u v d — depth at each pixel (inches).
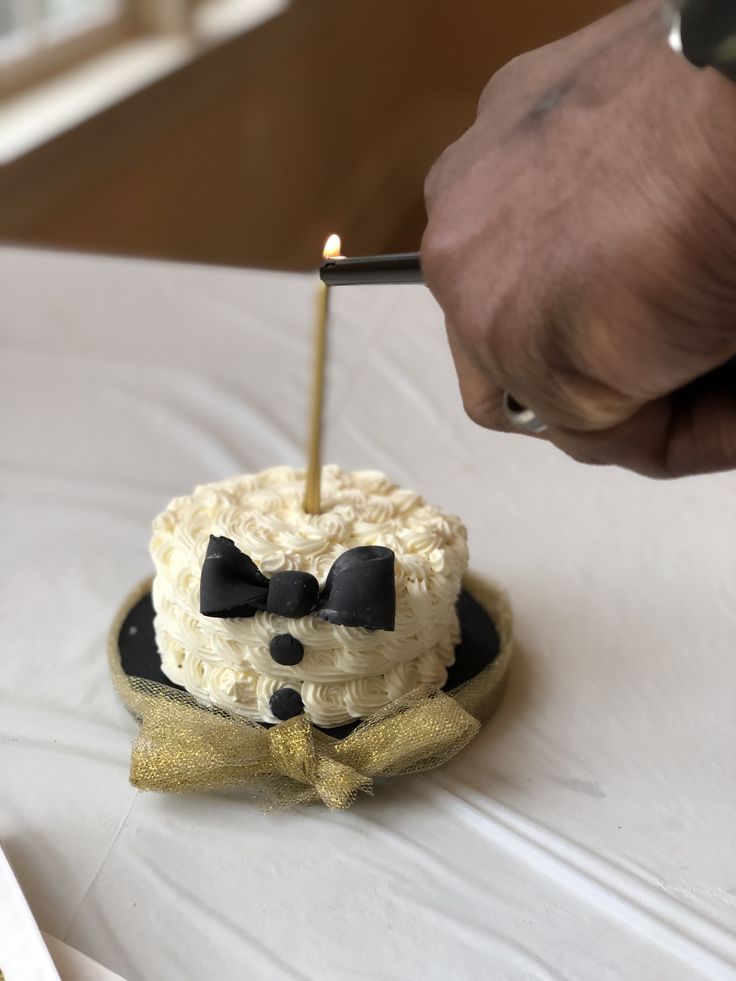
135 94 45.8
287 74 59.6
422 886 15.2
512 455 26.5
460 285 12.2
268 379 29.1
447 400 28.5
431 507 18.9
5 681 19.0
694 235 10.5
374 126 73.1
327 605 16.2
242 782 16.4
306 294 33.0
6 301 32.0
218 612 16.2
